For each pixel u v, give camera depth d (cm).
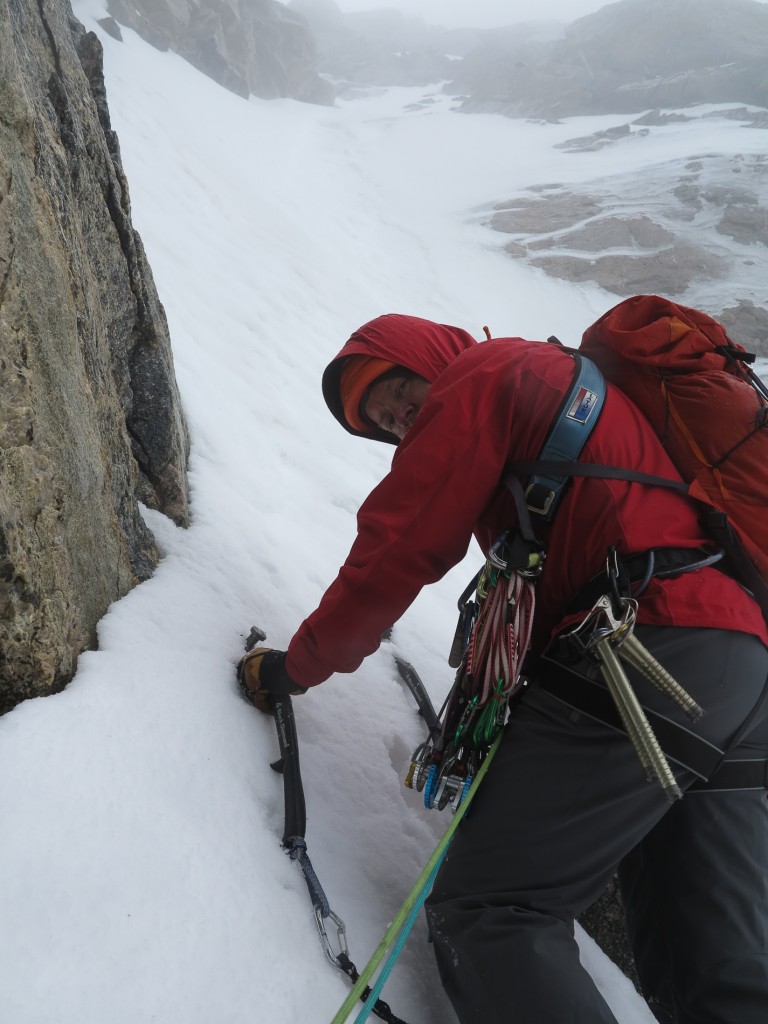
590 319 1274
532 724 154
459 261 1391
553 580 156
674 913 155
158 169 1064
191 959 142
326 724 217
